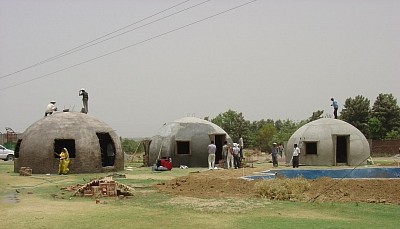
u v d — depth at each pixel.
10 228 10.37
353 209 12.89
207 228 10.16
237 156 30.77
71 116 29.11
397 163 30.42
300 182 16.19
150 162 35.50
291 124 66.38
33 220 11.26
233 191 16.42
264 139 63.81
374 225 10.52
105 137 30.88
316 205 13.53
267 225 10.44
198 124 35.31
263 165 33.47
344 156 32.66
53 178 23.89
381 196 14.98
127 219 11.28
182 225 10.52
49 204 14.01
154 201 14.42
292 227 10.19
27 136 28.16
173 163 34.06
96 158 27.81
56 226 10.52
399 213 12.30
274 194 15.07
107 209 12.88
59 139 27.48
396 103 59.44
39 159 27.14
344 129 32.00
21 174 26.05
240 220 11.11
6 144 50.22
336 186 16.27
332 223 10.70
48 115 30.19
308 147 32.09
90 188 16.09
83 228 10.28
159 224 10.66
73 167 27.08
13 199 15.36
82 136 27.83
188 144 34.38
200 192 16.38
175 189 17.33
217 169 28.02
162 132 35.44
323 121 33.00
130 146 59.75
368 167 24.78
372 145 49.62
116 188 15.93
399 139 51.94
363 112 59.22
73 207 13.30
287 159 33.81
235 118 66.50
